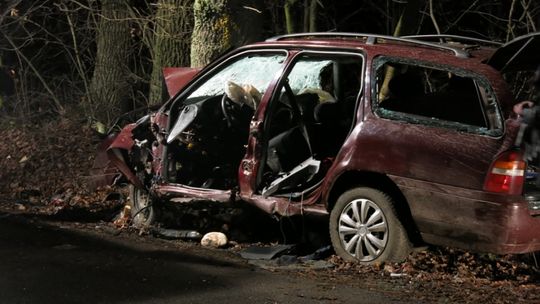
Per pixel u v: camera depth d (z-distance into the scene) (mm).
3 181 10148
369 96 6488
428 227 6145
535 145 5730
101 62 12945
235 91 7383
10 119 12594
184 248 7074
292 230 7340
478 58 6301
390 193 6379
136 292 5520
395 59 6480
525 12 11562
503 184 5812
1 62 13859
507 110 5945
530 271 6559
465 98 6273
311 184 6906
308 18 12336
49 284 5656
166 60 11766
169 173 7691
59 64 15047
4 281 5711
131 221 8039
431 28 13977
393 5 13672
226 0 9781
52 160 10414
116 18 12703
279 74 7039
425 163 6094
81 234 7473
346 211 6527
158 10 11844
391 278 6137
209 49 9859
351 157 6414
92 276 5910
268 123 6996
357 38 7109
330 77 7969
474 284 6094
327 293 5668
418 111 6410
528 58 6203
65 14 13789
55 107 13312
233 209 7391
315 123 7363
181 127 7477
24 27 13867
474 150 5945
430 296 5699
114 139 8664
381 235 6348
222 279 5973
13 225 7816
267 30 13766
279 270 6355
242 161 7117
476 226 5914
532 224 5836
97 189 9586
